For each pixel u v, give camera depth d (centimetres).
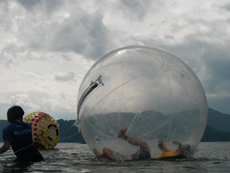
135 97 340
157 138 335
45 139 723
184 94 356
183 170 268
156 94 340
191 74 390
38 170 279
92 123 371
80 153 591
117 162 344
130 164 317
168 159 352
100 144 365
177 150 346
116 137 346
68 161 380
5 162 361
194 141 375
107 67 385
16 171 273
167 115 337
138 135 336
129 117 338
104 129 355
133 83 348
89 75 417
